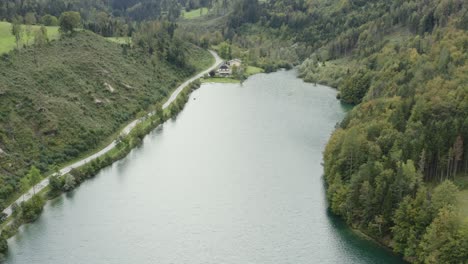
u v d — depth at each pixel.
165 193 132.12
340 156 125.44
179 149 165.25
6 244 104.88
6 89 149.88
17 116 143.88
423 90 144.50
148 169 148.12
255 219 118.81
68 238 110.12
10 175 125.56
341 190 116.06
